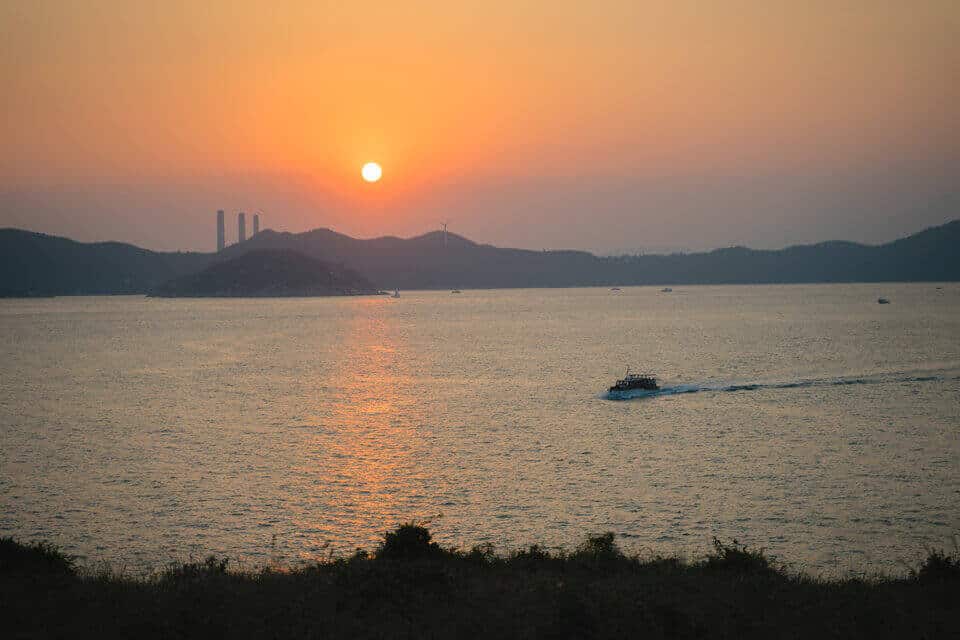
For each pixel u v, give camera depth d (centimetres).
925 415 7475
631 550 3750
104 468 5581
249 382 10838
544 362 13075
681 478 5178
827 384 9738
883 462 5562
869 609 2150
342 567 2483
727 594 2267
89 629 1944
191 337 19725
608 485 5025
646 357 13600
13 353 15600
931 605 2267
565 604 1995
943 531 4031
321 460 5819
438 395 9369
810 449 6025
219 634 1909
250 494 4878
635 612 2030
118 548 3872
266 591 2214
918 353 13375
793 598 2247
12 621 1991
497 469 5494
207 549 3850
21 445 6438
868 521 4216
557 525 4209
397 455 5975
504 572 2508
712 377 10594
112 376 11650
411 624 1978
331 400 9031
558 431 6925
